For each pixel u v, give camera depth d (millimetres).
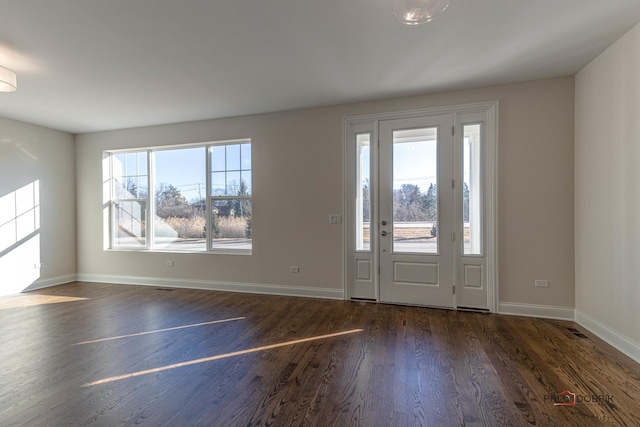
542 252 3170
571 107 3059
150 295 4156
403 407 1742
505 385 1950
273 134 4129
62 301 3879
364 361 2273
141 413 1699
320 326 2980
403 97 3604
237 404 1777
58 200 4840
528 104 3178
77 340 2674
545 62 2777
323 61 2734
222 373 2117
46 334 2805
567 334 2734
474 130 3418
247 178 4398
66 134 4965
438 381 2002
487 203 3350
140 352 2439
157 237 4859
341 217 3883
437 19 2121
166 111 4016
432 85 3277
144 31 2236
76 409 1732
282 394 1872
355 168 3842
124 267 4883
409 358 2314
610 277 2527
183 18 2090
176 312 3424
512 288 3271
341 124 3852
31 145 4488
